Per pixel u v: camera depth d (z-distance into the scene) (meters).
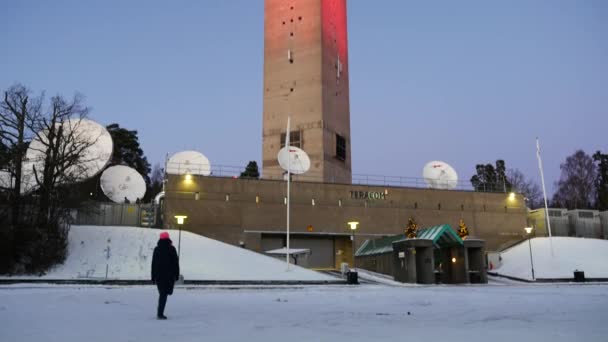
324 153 72.25
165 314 14.26
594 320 12.59
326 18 78.19
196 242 51.28
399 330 10.66
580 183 102.12
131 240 49.31
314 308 16.75
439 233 48.12
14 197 44.41
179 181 60.97
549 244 64.25
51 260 42.72
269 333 10.20
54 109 48.56
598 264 57.47
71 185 47.53
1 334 9.95
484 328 11.01
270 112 76.00
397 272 49.38
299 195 64.69
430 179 72.12
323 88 74.44
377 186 68.00
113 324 11.70
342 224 65.44
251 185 63.16
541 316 13.76
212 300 20.53
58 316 13.34
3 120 46.56
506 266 61.16
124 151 100.44
